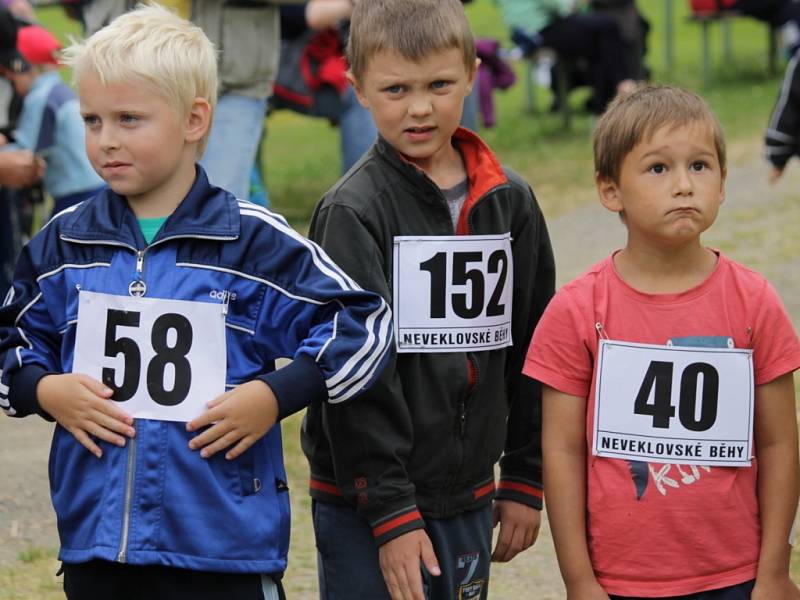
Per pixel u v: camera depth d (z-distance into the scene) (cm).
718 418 946
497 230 1054
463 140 1071
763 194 3222
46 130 2233
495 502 1133
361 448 994
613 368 952
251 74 2192
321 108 2820
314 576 1420
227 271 922
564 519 964
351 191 1019
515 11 4169
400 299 1030
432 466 1042
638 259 964
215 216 927
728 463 947
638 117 944
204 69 945
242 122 2200
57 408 914
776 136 2141
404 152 1025
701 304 952
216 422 898
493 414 1071
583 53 4128
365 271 1005
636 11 4134
